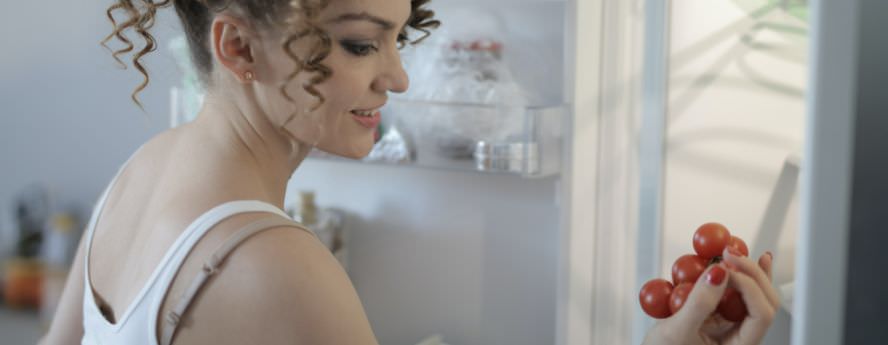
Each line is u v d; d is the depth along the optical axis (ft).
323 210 6.19
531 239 5.93
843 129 1.82
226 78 2.51
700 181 3.80
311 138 2.51
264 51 2.40
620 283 5.22
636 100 5.01
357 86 2.46
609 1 5.00
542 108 5.13
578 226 5.26
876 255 1.85
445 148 5.39
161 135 2.84
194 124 2.67
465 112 5.25
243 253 2.27
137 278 2.47
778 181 3.49
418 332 6.35
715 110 3.70
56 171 7.32
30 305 6.86
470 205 6.07
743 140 3.59
